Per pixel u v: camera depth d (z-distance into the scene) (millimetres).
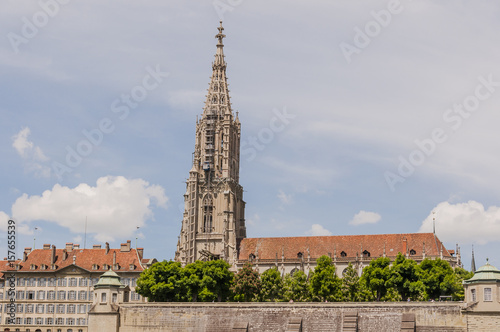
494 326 154500
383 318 163875
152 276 199750
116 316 179875
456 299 191875
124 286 186125
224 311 175250
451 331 158250
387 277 194000
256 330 171500
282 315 171125
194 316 176750
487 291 156375
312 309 169625
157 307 179500
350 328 164000
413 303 162875
